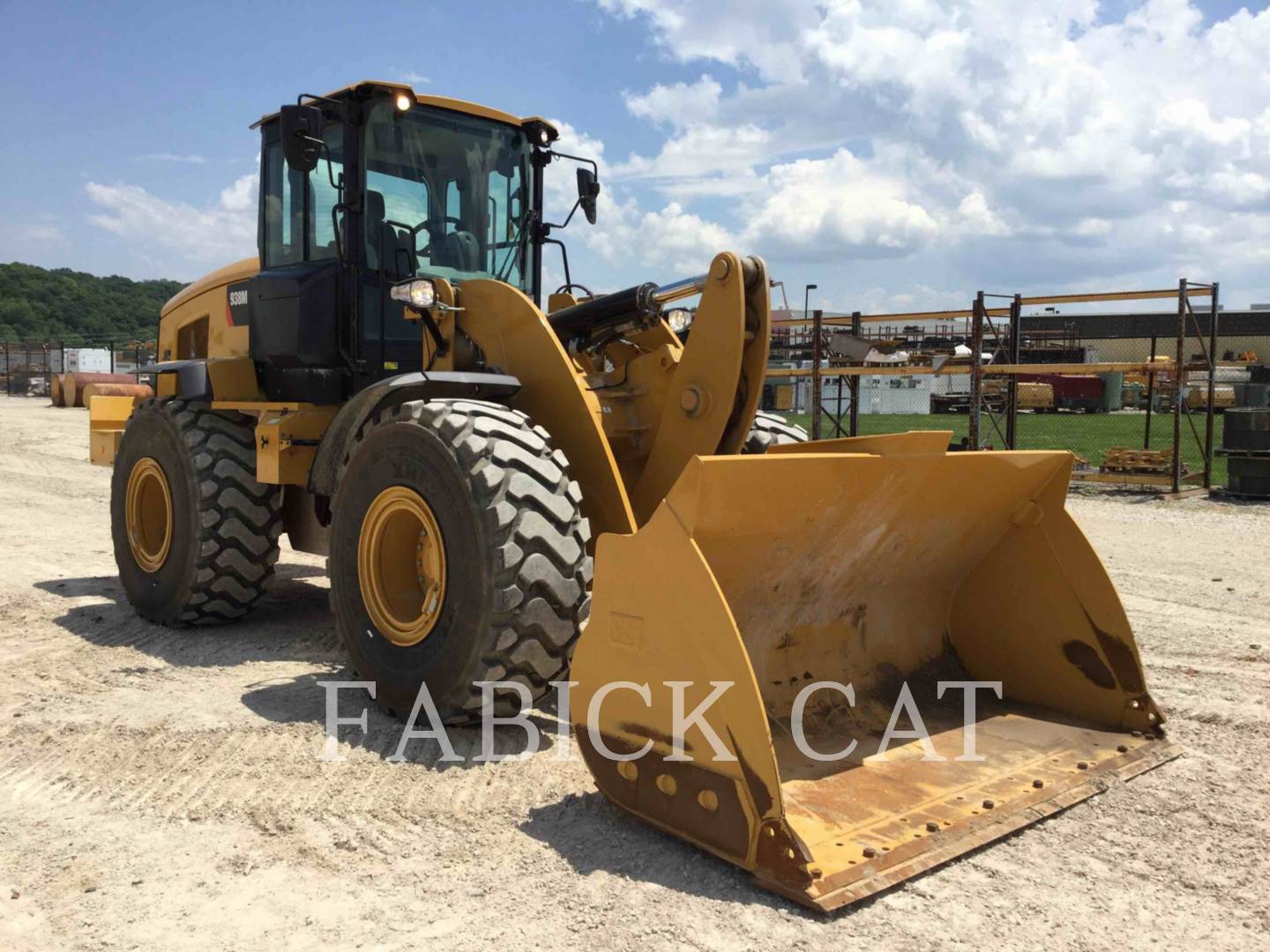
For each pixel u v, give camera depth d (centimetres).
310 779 337
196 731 383
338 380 500
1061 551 379
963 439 1873
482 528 353
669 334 445
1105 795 321
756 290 406
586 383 439
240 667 479
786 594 348
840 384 1399
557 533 360
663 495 423
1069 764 334
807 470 300
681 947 235
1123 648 364
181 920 250
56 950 237
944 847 275
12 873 275
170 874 273
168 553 551
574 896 259
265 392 558
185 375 555
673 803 284
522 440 369
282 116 444
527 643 354
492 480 353
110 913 253
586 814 309
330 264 495
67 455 1630
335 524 420
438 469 368
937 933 241
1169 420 2844
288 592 662
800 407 2791
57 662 488
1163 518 1001
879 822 284
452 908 254
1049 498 381
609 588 299
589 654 306
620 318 434
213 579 536
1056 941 239
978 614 403
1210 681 451
